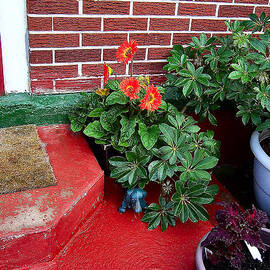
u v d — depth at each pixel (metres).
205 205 2.61
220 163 3.36
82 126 2.52
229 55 2.44
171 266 2.06
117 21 2.50
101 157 2.58
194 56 2.72
